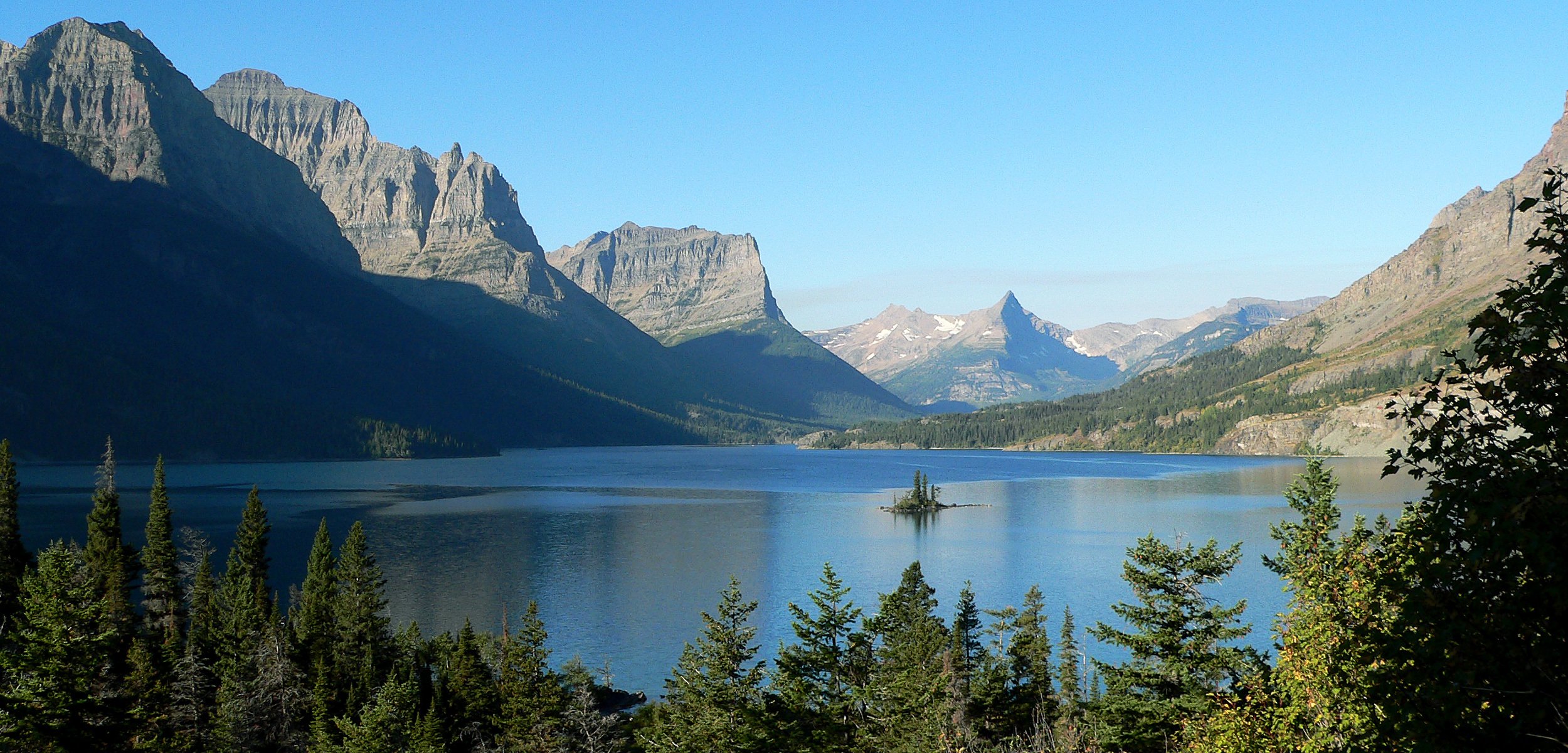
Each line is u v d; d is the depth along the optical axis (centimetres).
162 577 11431
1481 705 1634
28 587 7294
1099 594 14125
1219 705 3978
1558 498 1407
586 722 8038
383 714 7881
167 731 8300
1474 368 1620
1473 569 1532
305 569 16512
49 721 6644
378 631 10431
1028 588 14612
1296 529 3409
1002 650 9806
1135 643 4666
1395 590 1756
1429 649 1614
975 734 6756
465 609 13688
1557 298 1479
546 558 17850
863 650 7612
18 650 8112
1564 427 1446
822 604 7025
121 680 8438
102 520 11244
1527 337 1535
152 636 10462
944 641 8250
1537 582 1500
